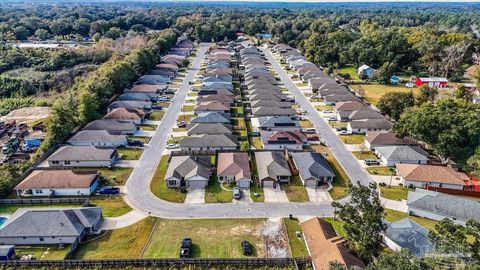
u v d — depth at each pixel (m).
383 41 179.38
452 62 157.62
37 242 57.78
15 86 143.50
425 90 112.75
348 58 180.88
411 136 89.25
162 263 53.44
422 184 74.62
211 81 144.12
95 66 171.75
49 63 169.50
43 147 86.88
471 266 35.94
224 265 53.34
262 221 64.12
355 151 91.00
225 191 73.00
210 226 62.59
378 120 103.12
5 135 100.12
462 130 79.56
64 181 71.38
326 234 56.88
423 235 56.44
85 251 56.47
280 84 150.25
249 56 191.25
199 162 79.25
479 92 133.62
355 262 50.34
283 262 53.56
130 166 82.56
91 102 106.56
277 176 75.56
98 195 71.19
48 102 128.12
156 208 67.50
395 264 37.84
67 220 58.66
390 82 154.12
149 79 144.00
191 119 105.94
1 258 53.50
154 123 107.75
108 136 92.44
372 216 51.16
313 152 85.75
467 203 64.62
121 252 56.44
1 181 70.12
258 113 111.62
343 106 113.00
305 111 118.81
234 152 86.44
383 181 77.31
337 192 73.00
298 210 67.31
